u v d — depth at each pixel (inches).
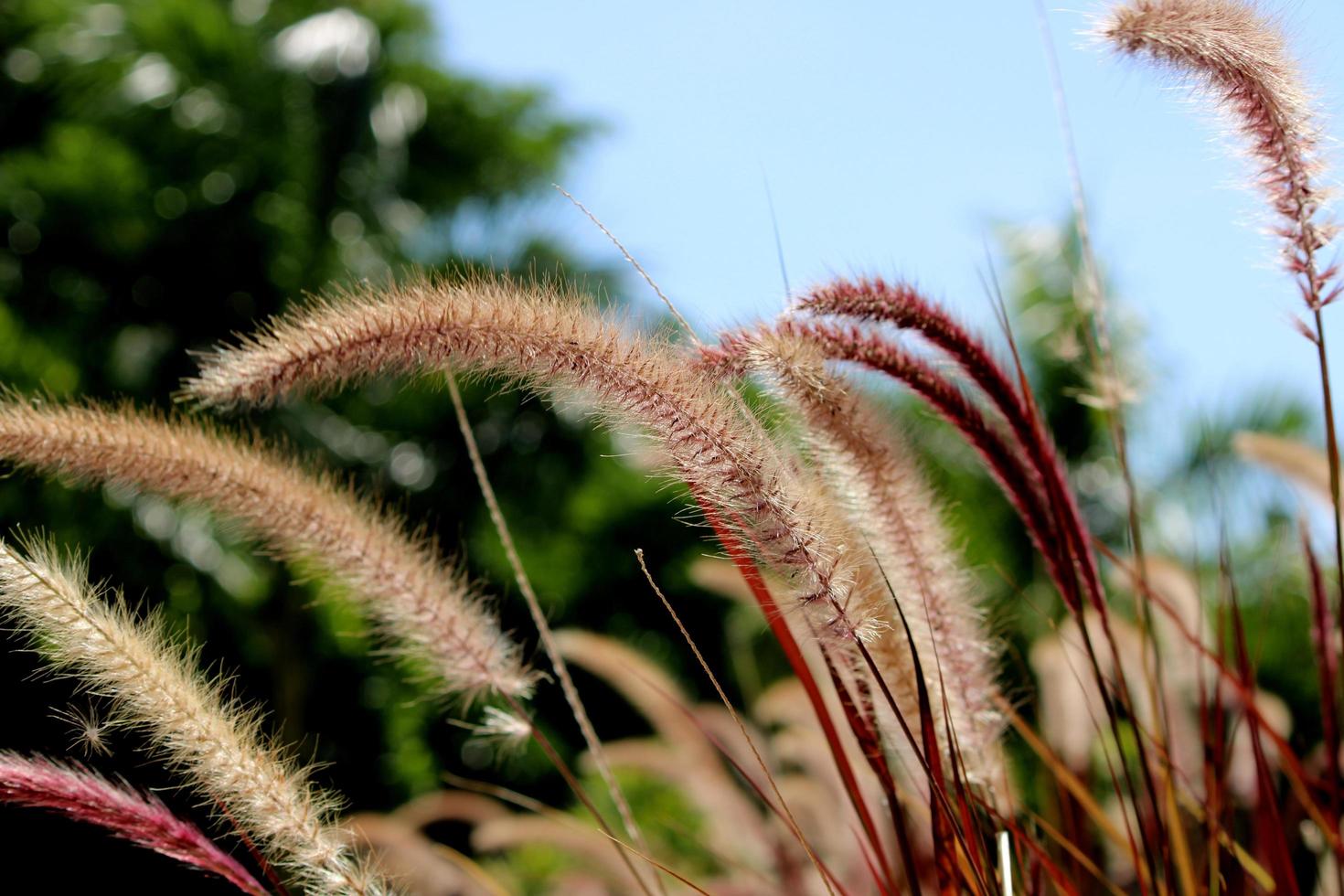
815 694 76.2
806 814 139.6
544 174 518.3
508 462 465.4
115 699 70.1
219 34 450.3
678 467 65.7
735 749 158.4
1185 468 271.3
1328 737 87.4
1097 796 120.9
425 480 456.8
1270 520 269.6
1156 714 89.6
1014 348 83.8
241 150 440.5
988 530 284.4
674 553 492.1
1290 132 73.7
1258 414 283.7
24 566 68.4
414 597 93.1
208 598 380.5
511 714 94.0
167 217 414.6
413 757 382.6
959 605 84.3
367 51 480.4
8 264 400.5
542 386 68.4
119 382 397.4
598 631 484.4
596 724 412.8
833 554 64.9
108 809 68.1
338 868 70.0
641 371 63.2
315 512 89.7
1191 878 83.4
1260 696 125.0
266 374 68.9
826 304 76.3
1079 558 82.8
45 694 213.6
